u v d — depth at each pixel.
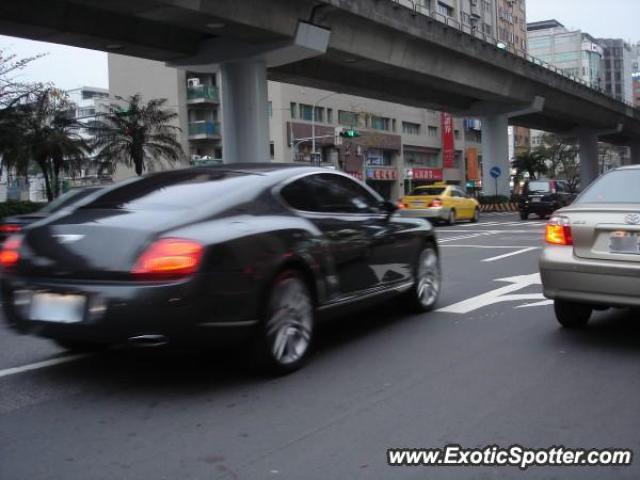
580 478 3.39
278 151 51.94
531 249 14.73
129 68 55.78
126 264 4.41
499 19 82.12
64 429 4.07
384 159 66.19
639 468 3.49
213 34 23.81
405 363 5.42
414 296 7.25
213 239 4.52
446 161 74.69
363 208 6.36
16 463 3.59
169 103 54.16
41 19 19.94
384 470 3.46
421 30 30.28
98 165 42.09
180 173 5.65
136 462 3.58
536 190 29.31
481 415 4.22
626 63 144.00
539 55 125.25
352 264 5.88
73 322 4.48
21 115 26.05
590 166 59.38
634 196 6.04
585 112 52.34
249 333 4.79
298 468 3.49
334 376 5.09
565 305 6.34
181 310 4.35
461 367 5.29
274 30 23.08
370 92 34.41
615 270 5.60
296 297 5.20
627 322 6.85
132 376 5.15
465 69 35.28
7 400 4.62
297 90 53.81
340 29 26.33
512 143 99.81
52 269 4.65
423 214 25.48
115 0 19.05
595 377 4.99
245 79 25.52
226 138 25.98
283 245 5.00
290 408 4.39
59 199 9.61
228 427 4.07
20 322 4.75
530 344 5.99
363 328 6.73
